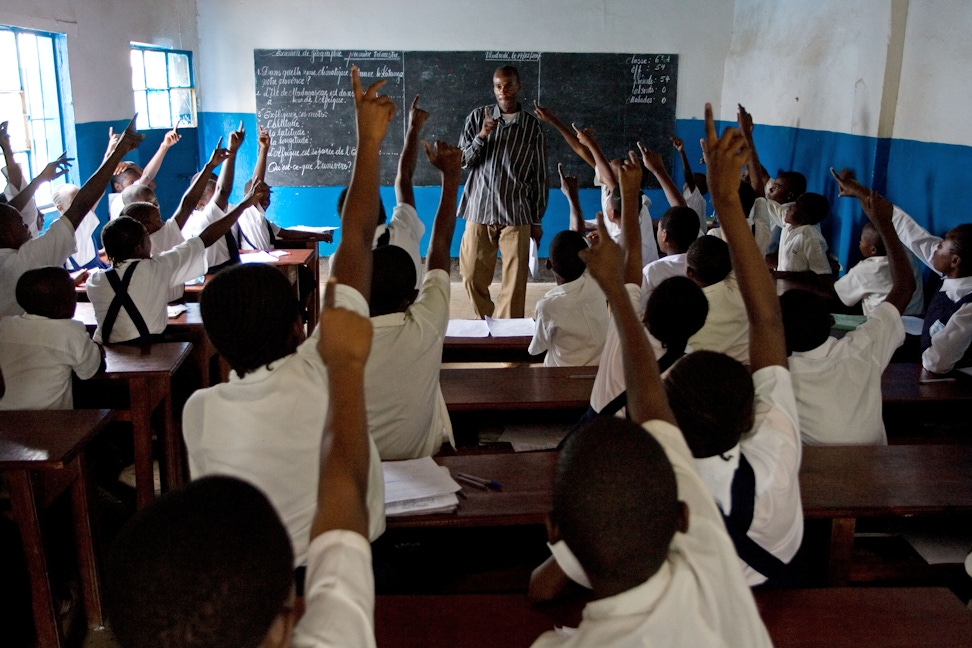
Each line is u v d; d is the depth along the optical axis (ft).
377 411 6.17
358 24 22.80
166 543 2.17
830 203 17.51
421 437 6.48
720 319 8.52
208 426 4.53
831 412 6.85
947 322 9.20
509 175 15.90
